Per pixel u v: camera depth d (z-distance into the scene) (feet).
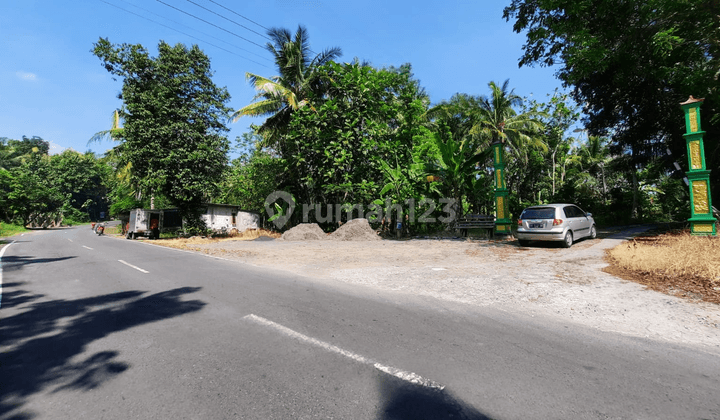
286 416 7.69
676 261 22.16
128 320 14.96
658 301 16.17
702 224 34.50
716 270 19.71
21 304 18.20
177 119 67.82
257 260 33.76
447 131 58.54
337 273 25.71
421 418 7.52
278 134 78.64
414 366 10.09
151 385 9.26
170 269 28.53
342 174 66.18
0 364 10.77
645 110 57.82
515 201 93.20
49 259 37.52
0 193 156.97
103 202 250.98
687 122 35.94
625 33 42.14
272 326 13.74
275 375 9.68
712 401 8.15
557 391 8.63
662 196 103.09
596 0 39.73
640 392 8.58
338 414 7.73
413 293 19.08
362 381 9.26
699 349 11.25
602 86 58.13
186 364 10.49
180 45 69.36
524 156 97.19
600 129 68.44
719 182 57.21
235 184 94.63
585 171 118.11
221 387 9.07
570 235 37.22
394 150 64.39
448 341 12.01
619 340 12.05
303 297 18.40
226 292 19.75
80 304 17.90
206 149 69.51
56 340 12.75
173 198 70.33
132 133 65.00
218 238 70.59
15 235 106.22
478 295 18.25
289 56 76.23
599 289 18.49
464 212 68.90
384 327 13.50
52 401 8.57
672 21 39.81
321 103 73.10
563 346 11.54
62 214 193.57
